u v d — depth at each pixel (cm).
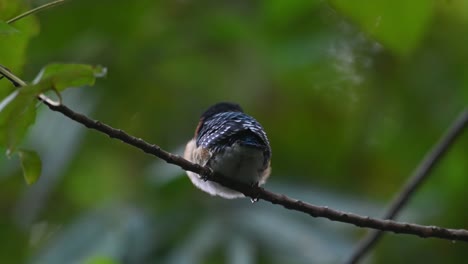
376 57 1372
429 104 1350
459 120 938
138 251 1216
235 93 1395
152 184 1245
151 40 1350
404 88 1359
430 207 1315
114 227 1252
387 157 1396
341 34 1355
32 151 592
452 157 1332
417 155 1380
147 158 1447
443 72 1330
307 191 1317
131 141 616
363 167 1402
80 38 1323
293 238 1223
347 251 1209
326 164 1401
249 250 1198
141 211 1276
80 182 1479
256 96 1398
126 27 1326
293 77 1376
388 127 1390
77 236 1248
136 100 1392
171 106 1410
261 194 716
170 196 1290
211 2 1352
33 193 1255
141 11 1301
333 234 1243
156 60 1355
